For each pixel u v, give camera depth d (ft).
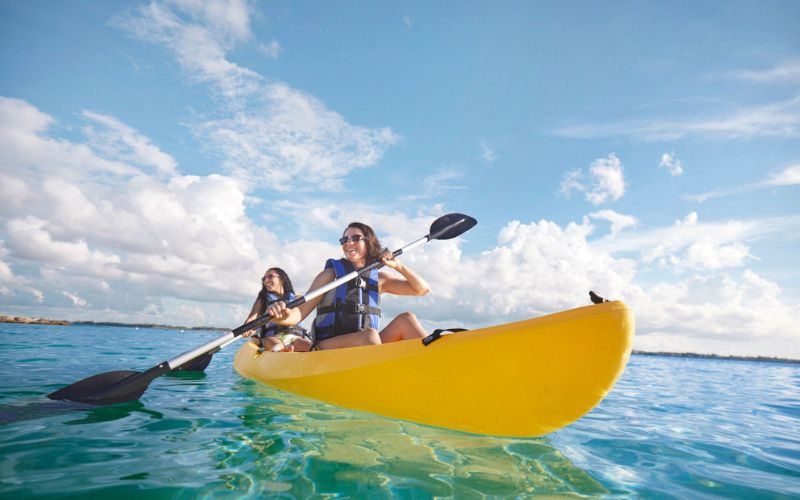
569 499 4.59
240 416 7.38
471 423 6.86
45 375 10.87
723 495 5.05
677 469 5.99
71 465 4.72
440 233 12.80
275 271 15.40
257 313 15.20
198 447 5.58
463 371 6.81
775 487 5.43
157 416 7.29
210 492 4.18
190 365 13.92
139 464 4.85
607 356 5.94
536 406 6.46
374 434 6.45
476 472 5.16
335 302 10.27
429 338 7.34
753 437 8.61
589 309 6.08
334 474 4.82
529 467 5.47
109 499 3.91
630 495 4.84
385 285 11.74
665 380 23.24
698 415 11.20
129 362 15.49
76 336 30.83
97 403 7.98
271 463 5.07
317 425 6.86
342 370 8.23
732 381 25.40
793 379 31.40
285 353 10.77
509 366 6.48
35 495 3.91
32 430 6.04
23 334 27.55
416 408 7.20
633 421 9.62
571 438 7.36
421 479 4.83
